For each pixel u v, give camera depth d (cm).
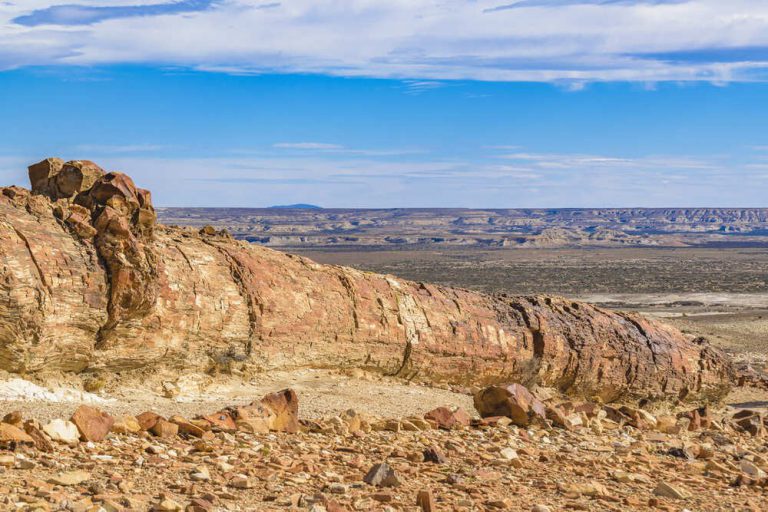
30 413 1458
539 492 1269
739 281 12862
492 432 1819
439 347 2609
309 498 1073
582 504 1195
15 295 1648
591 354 2958
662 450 1850
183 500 1027
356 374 2427
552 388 2936
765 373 4688
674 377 3152
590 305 3153
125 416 1427
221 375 2108
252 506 1035
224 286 2131
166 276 1989
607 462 1596
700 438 2200
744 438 2322
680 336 3300
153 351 1952
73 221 1836
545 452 1650
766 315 8000
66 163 1986
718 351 3359
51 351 1742
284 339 2238
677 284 12300
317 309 2336
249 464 1266
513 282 12756
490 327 2767
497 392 1981
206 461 1253
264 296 2209
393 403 2128
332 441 1563
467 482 1287
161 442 1360
